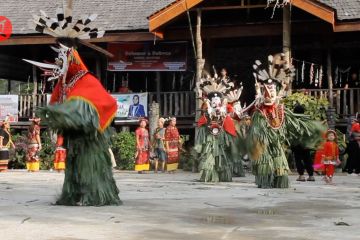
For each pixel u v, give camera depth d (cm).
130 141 2091
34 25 833
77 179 809
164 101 2250
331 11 1900
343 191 1109
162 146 1941
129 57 2319
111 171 834
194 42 2198
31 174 1742
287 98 1873
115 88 2512
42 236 560
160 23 2073
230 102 1477
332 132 1377
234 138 1363
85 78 785
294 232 599
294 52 2312
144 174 1800
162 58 2297
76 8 2441
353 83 2233
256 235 577
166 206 820
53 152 2072
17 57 2583
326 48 2238
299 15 2125
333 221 684
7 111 2323
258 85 1200
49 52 2558
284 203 877
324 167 1391
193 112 2222
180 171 2002
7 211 746
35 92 2389
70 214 720
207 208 802
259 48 2414
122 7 2406
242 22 2227
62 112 737
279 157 1180
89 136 798
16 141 2216
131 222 658
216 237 562
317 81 2253
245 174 1745
